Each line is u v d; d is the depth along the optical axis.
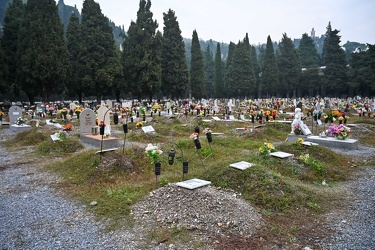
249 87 65.94
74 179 8.08
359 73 54.56
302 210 5.93
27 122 20.81
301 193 6.56
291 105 38.34
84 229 5.08
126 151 9.88
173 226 5.01
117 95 48.28
